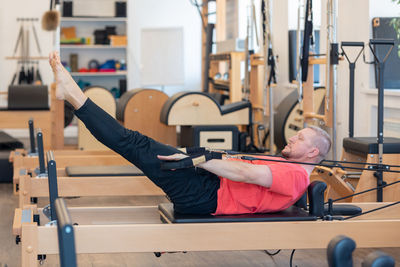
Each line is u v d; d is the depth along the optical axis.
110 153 5.56
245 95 6.27
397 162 3.67
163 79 9.68
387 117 4.74
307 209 2.88
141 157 2.52
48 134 7.13
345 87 5.29
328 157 5.40
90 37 10.34
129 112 6.28
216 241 2.44
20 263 3.17
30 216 2.47
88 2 10.22
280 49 7.10
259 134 6.09
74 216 2.87
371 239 2.55
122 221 2.91
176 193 2.56
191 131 5.64
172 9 10.40
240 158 2.78
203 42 9.86
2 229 3.93
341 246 1.28
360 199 3.66
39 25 9.46
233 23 8.91
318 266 3.16
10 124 7.07
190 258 3.33
